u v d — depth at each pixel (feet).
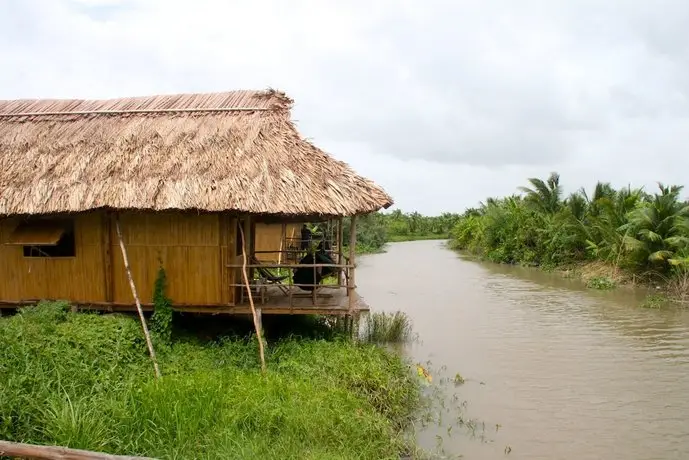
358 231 156.76
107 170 35.60
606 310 61.52
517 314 59.77
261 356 31.71
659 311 60.59
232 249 36.50
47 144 38.34
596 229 89.10
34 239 35.94
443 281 88.53
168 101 42.98
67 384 25.76
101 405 23.93
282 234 59.88
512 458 26.30
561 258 97.66
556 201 113.80
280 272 58.70
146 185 34.27
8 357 25.80
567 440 28.40
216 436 22.47
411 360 41.04
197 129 38.96
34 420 22.52
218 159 36.09
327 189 34.73
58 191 34.42
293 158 36.47
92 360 28.53
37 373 25.31
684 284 68.23
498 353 43.88
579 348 45.42
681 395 34.71
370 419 26.18
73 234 37.83
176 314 38.99
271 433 23.61
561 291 76.07
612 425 30.30
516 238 113.09
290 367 31.42
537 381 37.19
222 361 32.86
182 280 36.37
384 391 30.71
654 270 75.87
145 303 36.55
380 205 35.19
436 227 239.30
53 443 21.39
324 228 60.85
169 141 37.81
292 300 36.99
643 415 31.63
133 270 36.60
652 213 74.84
